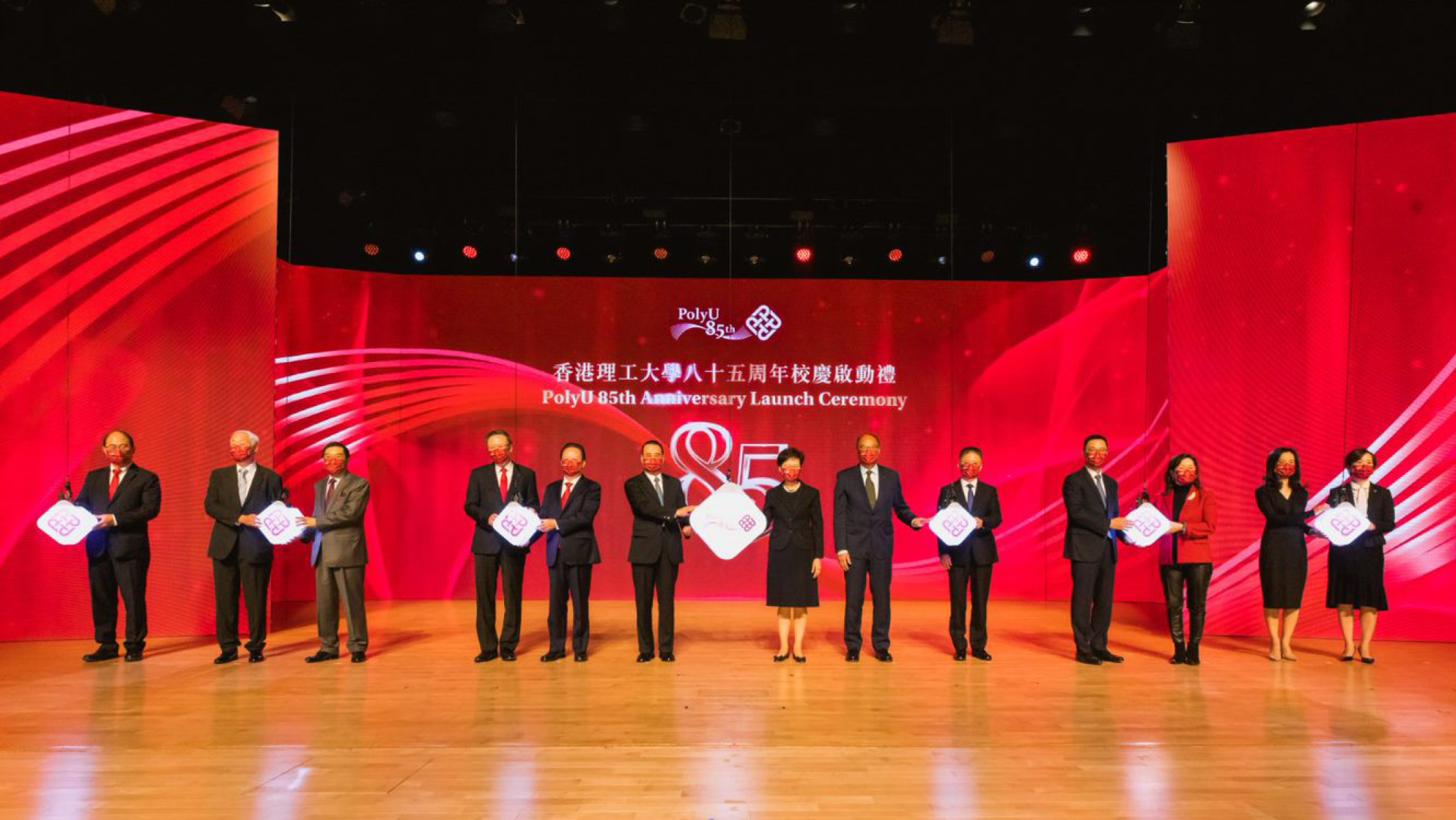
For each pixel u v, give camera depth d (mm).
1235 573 6363
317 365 7934
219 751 3693
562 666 5375
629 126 7934
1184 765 3545
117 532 5363
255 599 5441
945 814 3039
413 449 8086
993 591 8195
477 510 5508
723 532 5547
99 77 6988
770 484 8180
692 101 7801
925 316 8289
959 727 4062
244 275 6348
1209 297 6457
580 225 8133
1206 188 6477
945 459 8242
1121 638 6363
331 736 3904
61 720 4152
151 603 6125
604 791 3238
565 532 5492
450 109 7867
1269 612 5543
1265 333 6320
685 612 7508
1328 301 6195
